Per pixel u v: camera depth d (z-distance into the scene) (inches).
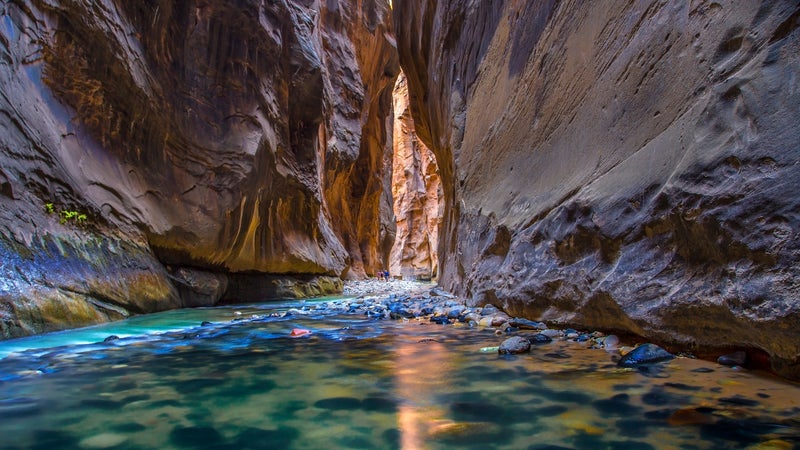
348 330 228.2
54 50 267.7
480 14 387.2
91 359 158.2
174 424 91.0
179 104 369.1
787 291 100.7
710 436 77.9
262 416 95.3
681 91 148.4
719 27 133.6
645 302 146.1
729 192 117.4
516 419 90.0
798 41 108.5
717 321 122.1
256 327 244.1
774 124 109.7
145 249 326.3
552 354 152.5
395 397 107.7
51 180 251.3
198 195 379.2
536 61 270.5
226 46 413.1
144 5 335.3
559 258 200.8
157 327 249.4
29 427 89.8
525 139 274.4
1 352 172.2
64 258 246.7
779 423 82.7
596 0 213.0
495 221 289.3
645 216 150.3
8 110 228.4
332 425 89.4
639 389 107.0
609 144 185.5
